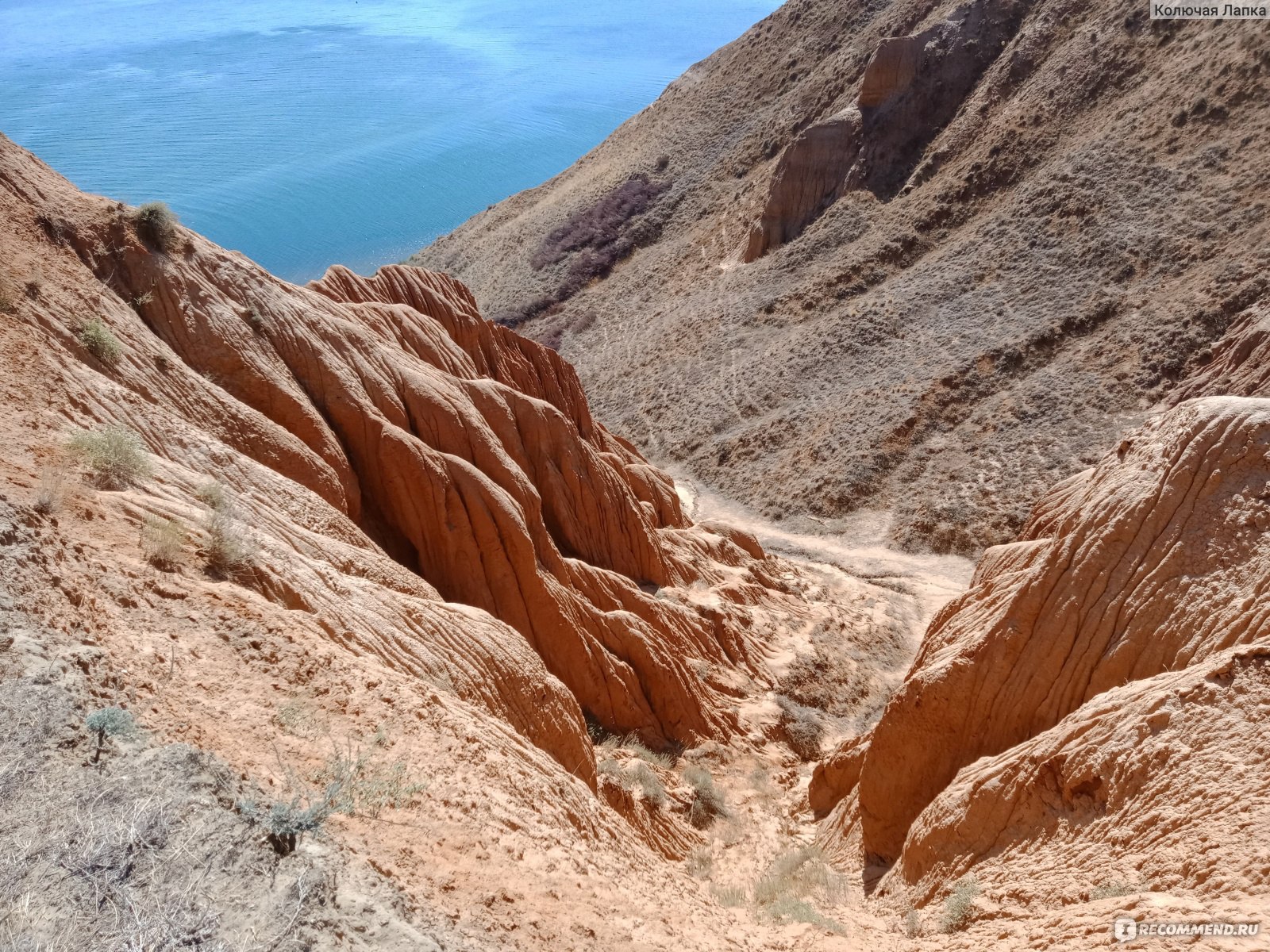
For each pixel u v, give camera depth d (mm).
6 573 6547
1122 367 44719
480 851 6520
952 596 38031
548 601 18516
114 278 15711
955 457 45969
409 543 18156
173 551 8844
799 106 87500
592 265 90125
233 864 4680
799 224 72875
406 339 23875
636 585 24547
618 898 7281
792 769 21297
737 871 14680
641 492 32688
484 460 20109
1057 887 8148
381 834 6043
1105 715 9242
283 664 7855
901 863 11641
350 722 7488
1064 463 41969
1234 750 7738
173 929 4121
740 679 24109
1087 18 64438
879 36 83500
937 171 65688
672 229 90062
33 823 4574
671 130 102188
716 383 61312
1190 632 10148
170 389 14305
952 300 55531
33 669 5691
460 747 8281
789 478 50000
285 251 165875
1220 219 47094
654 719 19859
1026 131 61344
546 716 13133
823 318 61469
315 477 15688
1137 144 53875
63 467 9227
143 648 6988
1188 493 10789
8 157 15484
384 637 10703
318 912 4570
